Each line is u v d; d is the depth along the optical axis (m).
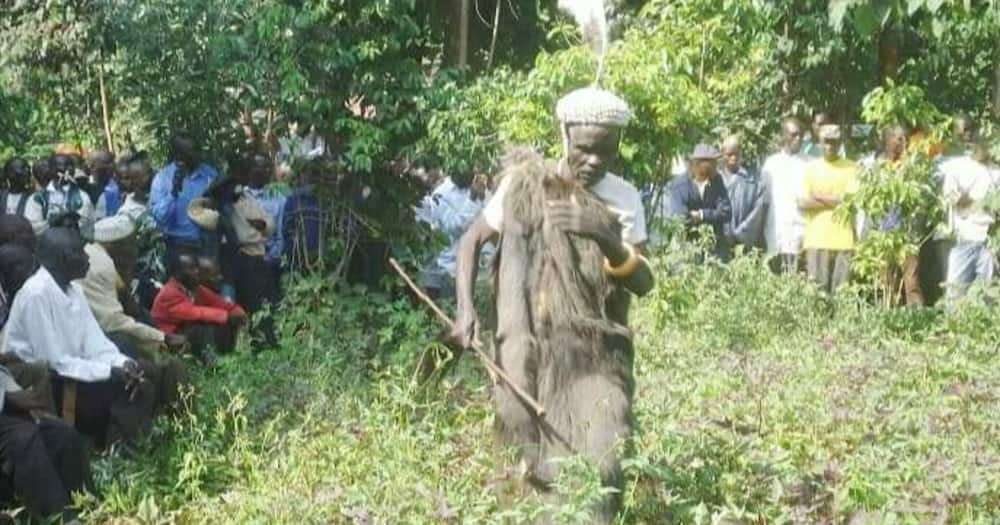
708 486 8.29
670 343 12.96
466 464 8.98
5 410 8.72
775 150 20.00
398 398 9.73
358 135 13.99
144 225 14.05
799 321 14.05
